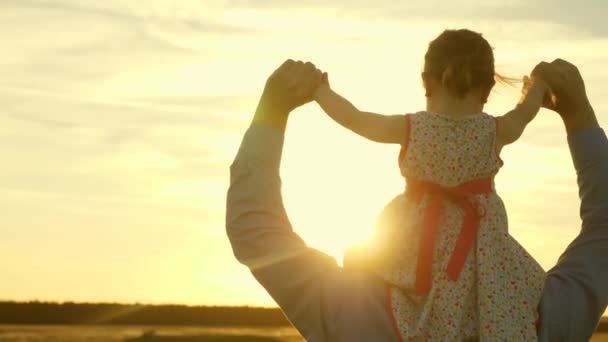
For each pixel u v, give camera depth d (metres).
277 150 5.23
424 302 4.98
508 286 5.01
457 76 5.21
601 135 5.49
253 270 5.07
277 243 5.05
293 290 5.00
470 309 4.98
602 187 5.39
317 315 4.98
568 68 5.53
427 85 5.36
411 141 5.21
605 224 5.34
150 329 48.59
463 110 5.27
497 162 5.25
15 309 56.91
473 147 5.18
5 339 48.81
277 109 5.28
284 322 44.78
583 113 5.52
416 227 5.09
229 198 5.17
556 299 5.10
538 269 5.13
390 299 4.99
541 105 5.53
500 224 5.14
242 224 5.09
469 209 5.11
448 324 4.92
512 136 5.31
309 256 5.08
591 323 5.14
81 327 54.53
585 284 5.17
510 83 5.46
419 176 5.21
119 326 56.12
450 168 5.17
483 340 4.90
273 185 5.16
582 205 5.45
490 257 5.03
